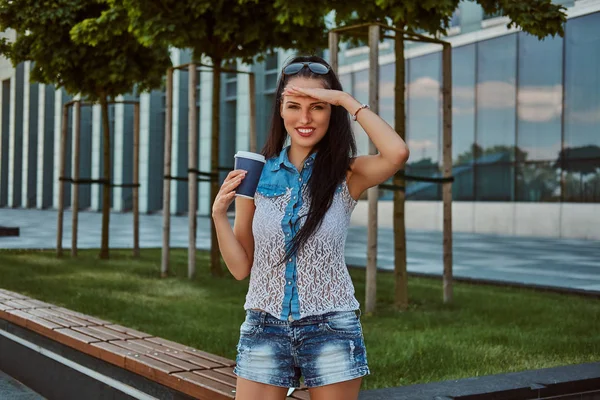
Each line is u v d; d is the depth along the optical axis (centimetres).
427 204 2342
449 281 753
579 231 1895
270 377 212
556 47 1944
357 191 217
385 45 2469
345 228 214
